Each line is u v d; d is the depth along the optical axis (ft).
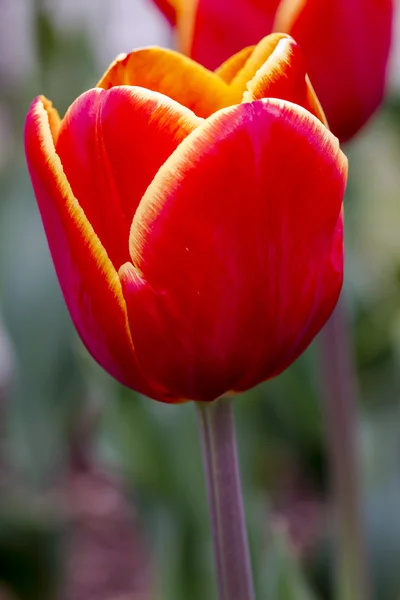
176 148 1.10
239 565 1.22
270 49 1.16
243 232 1.11
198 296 1.13
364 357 2.64
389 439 2.35
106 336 1.16
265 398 2.79
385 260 3.06
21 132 2.92
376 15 1.40
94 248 1.14
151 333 1.14
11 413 2.77
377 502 2.20
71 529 2.60
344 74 1.41
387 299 2.70
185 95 1.17
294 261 1.14
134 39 4.70
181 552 1.84
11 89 3.34
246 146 1.09
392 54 1.47
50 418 2.72
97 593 3.37
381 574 2.13
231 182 1.10
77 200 1.14
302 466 3.52
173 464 1.93
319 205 1.13
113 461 2.11
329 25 1.39
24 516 2.38
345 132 1.46
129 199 1.13
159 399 1.19
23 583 2.40
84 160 1.14
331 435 1.62
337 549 1.67
